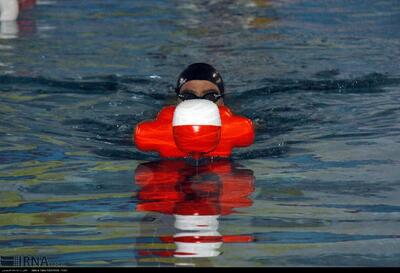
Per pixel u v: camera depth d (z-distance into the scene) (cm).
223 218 1616
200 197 1744
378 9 4328
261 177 1881
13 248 1490
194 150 1892
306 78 2912
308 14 4197
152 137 1986
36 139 2217
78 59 3222
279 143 2169
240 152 2083
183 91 2284
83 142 2200
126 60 3212
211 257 1424
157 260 1412
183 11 4275
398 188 1791
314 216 1623
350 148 2111
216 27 3872
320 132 2275
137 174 1914
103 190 1803
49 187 1831
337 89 2778
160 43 3531
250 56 3284
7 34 3706
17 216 1653
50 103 2603
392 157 2020
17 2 4078
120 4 4491
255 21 4012
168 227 1570
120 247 1477
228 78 2925
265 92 2734
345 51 3366
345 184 1823
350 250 1453
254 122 2384
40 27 3875
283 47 3447
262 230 1550
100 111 2520
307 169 1936
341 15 4172
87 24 3950
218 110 1909
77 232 1559
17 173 1936
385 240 1498
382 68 3061
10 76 2933
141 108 2566
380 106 2539
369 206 1681
